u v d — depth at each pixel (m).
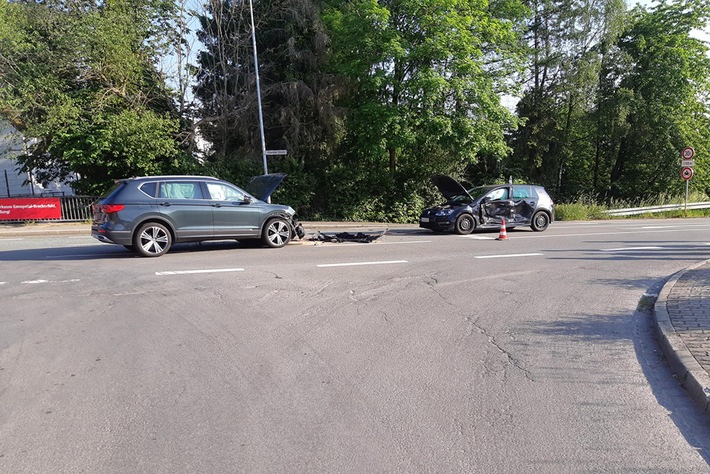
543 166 34.31
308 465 3.12
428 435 3.48
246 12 23.12
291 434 3.49
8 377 4.45
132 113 19.23
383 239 14.34
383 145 21.12
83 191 20.62
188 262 10.03
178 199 11.07
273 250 11.87
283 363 4.79
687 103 32.22
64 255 11.12
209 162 22.23
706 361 4.50
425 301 7.08
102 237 10.61
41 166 22.20
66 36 19.39
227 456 3.21
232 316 6.28
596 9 29.39
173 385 4.29
